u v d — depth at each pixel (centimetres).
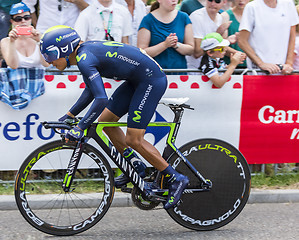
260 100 523
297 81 528
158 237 398
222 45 497
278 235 404
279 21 533
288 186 520
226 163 420
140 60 371
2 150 493
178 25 538
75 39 364
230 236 402
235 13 596
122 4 559
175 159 408
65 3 549
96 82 355
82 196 418
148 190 399
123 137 402
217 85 507
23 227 415
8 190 489
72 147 393
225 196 420
